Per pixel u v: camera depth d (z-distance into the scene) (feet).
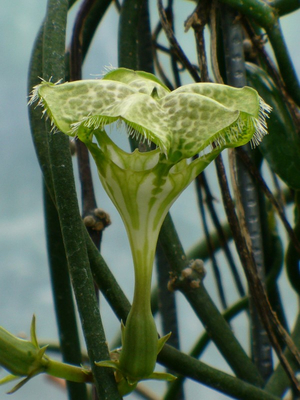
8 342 0.99
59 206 0.99
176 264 1.14
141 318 0.96
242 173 1.20
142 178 0.94
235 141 0.95
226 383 1.05
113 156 0.96
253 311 1.20
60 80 1.01
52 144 1.00
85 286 0.98
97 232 1.16
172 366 1.04
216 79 1.18
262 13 1.20
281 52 1.21
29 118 1.12
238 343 1.14
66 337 1.19
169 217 1.15
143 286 0.96
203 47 1.18
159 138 0.88
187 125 0.91
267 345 1.20
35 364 1.00
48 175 1.09
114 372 0.97
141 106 0.90
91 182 1.18
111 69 1.00
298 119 1.21
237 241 1.13
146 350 0.96
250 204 1.20
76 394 1.20
